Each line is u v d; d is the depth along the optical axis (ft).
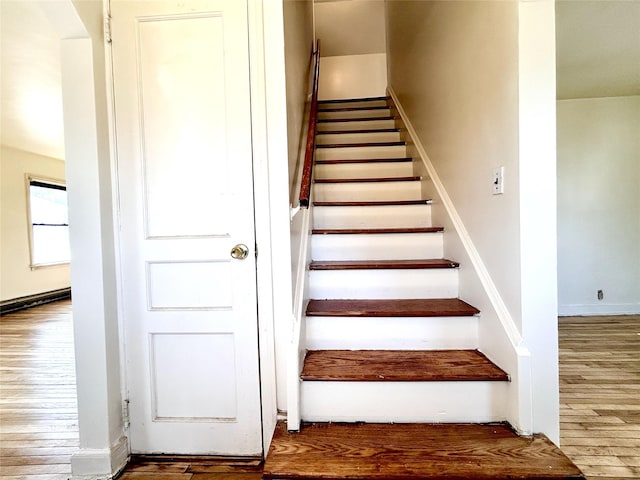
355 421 4.75
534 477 3.67
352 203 7.99
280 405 5.22
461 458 3.95
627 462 4.98
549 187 4.36
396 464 3.88
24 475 5.07
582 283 12.78
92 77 4.83
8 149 16.66
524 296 4.41
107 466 4.85
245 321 5.20
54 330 12.93
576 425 5.88
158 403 5.29
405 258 7.21
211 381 5.26
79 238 4.89
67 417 6.72
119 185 5.19
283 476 3.76
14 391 7.88
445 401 4.69
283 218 5.14
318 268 6.34
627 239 12.67
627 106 12.48
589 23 7.82
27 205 17.58
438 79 7.65
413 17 9.81
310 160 5.98
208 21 5.13
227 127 5.16
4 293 16.21
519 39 4.32
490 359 5.06
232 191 5.18
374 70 16.49
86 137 4.85
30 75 9.87
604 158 12.60
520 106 4.35
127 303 5.23
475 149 5.73
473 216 5.84
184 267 5.24
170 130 5.20
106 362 4.92
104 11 5.05
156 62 5.16
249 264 5.18
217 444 5.25
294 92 6.42
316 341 5.61
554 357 4.39
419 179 8.74
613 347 9.57
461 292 6.18
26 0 6.69
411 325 5.52
